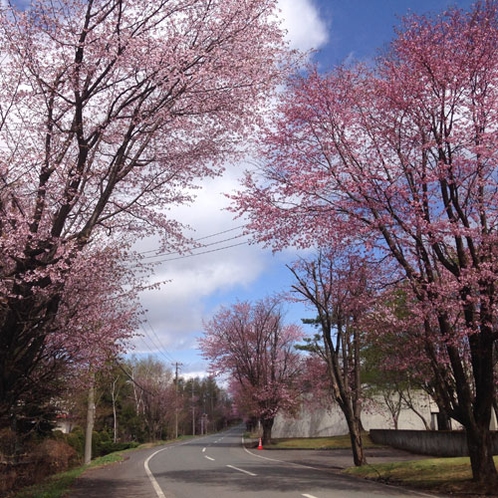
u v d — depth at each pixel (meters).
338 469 20.22
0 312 10.35
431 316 13.60
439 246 13.48
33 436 17.91
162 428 66.00
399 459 24.77
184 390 97.62
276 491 12.51
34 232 10.22
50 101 10.38
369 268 15.35
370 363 30.33
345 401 20.30
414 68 13.09
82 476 17.59
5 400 10.08
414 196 12.79
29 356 10.33
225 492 12.49
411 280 13.34
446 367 14.95
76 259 10.46
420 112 13.13
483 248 12.63
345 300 18.45
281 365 44.34
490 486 12.13
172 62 10.18
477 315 12.92
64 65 10.30
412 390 35.19
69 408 18.16
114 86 10.84
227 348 43.53
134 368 61.75
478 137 12.49
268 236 14.42
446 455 25.64
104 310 13.34
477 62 12.42
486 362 12.93
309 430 48.78
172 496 12.03
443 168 12.43
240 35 10.91
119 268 13.20
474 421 13.04
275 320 43.62
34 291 9.71
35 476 14.88
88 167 10.98
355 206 13.44
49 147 10.34
